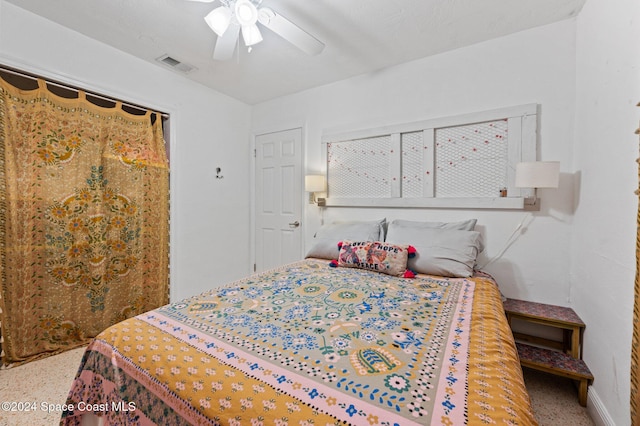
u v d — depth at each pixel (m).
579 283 1.74
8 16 1.73
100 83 2.15
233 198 3.29
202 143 2.93
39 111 1.90
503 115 2.06
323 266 2.10
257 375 0.78
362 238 2.32
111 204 2.27
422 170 2.40
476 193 2.19
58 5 1.75
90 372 1.04
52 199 1.97
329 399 0.68
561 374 1.57
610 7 1.36
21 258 1.84
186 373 0.81
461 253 1.88
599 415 1.38
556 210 1.93
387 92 2.56
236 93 3.14
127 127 2.35
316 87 2.98
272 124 3.32
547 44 1.94
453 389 0.71
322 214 2.97
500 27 1.97
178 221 2.72
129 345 0.97
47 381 1.69
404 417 0.62
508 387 0.73
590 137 1.59
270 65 2.51
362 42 2.15
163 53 2.30
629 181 1.16
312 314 1.20
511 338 1.05
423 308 1.28
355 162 2.75
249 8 1.42
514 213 2.06
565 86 1.89
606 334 1.35
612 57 1.33
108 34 2.05
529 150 1.98
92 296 2.16
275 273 1.88
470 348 0.92
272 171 3.35
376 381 0.75
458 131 2.26
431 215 2.37
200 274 2.94
